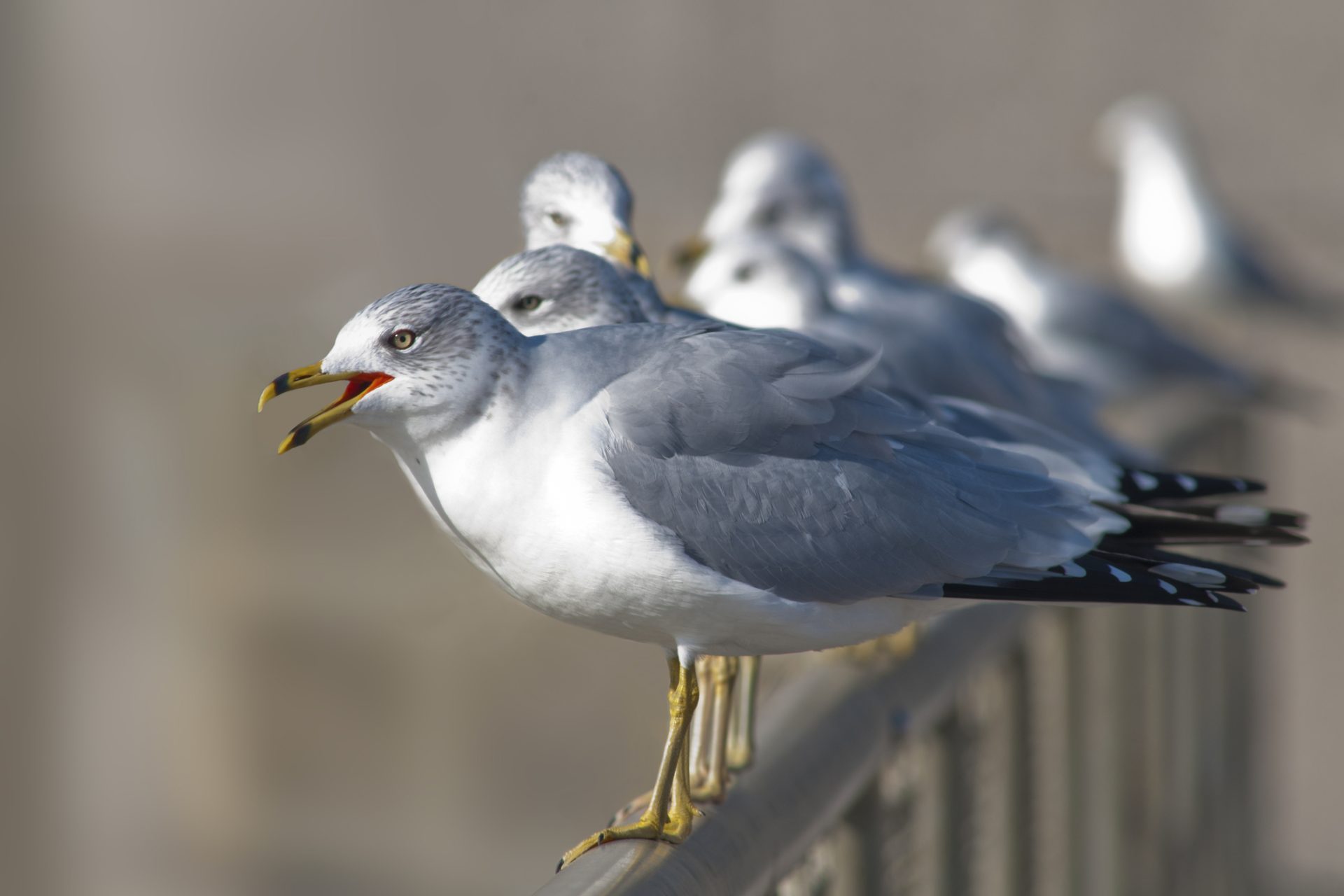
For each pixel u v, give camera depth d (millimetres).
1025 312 11469
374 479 14719
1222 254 15125
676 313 5695
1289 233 23016
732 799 4238
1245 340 16984
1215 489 5516
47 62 20500
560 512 4078
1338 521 15484
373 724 13109
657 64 27875
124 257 18891
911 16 27688
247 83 23078
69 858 13062
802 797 4418
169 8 22156
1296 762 12703
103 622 13953
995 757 6195
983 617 5910
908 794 5543
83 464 14828
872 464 4418
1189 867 8781
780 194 8281
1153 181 15375
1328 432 16812
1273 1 25953
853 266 8047
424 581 13938
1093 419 7887
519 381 4098
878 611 4480
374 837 12438
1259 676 10445
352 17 24422
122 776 13203
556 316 4949
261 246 20234
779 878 4371
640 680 13242
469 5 26094
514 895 11695
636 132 27797
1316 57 25812
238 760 13180
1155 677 8234
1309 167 25156
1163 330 11648
